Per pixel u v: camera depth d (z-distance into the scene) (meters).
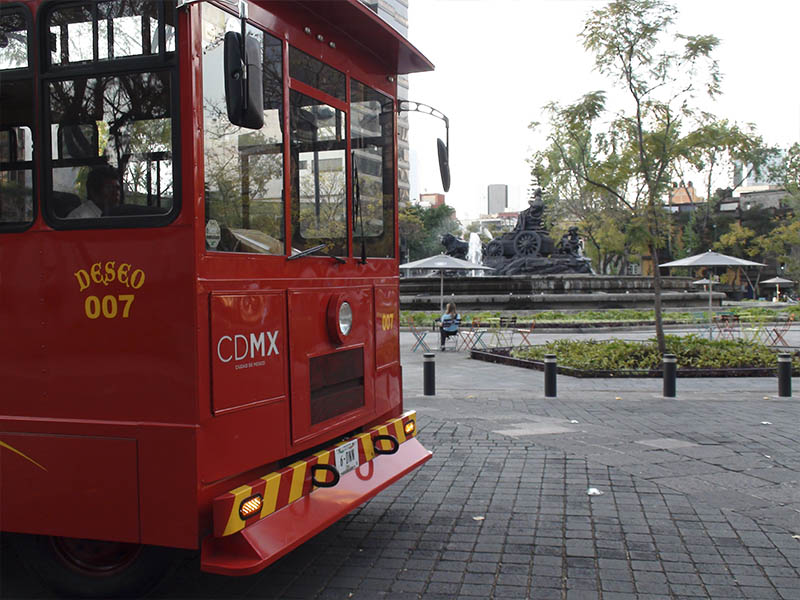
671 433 8.59
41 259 3.92
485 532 5.25
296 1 4.54
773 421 9.34
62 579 4.20
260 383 4.08
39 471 3.93
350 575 4.53
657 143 15.16
